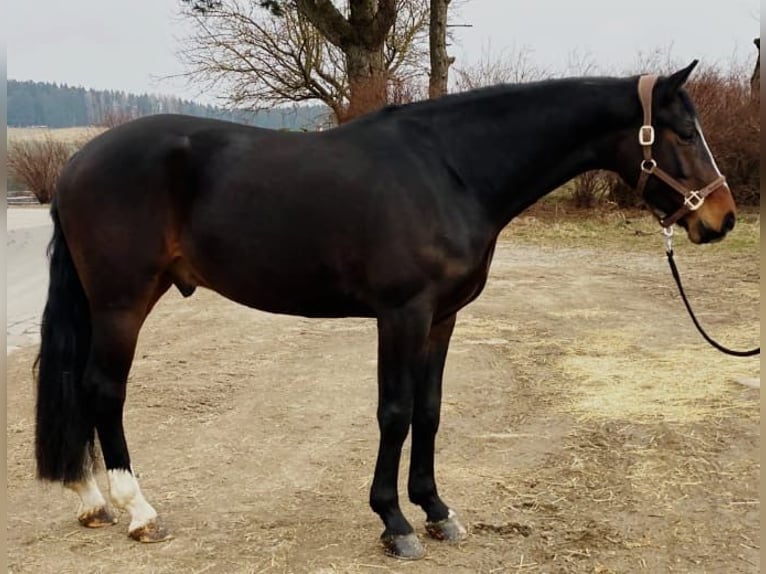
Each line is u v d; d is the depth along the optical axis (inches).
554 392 187.2
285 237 103.3
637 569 103.9
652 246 434.6
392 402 102.7
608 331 248.7
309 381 201.3
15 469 141.5
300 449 152.2
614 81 105.3
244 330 263.1
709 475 134.5
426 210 99.9
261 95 755.4
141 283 108.8
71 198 108.3
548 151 105.3
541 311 280.4
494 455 147.9
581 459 143.6
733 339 232.1
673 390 184.1
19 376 203.9
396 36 692.7
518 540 112.7
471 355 223.1
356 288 103.9
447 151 103.8
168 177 106.4
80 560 107.4
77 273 112.3
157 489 132.2
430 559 107.1
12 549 110.6
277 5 645.9
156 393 190.1
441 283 101.0
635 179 105.8
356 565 105.3
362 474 138.9
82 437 113.7
